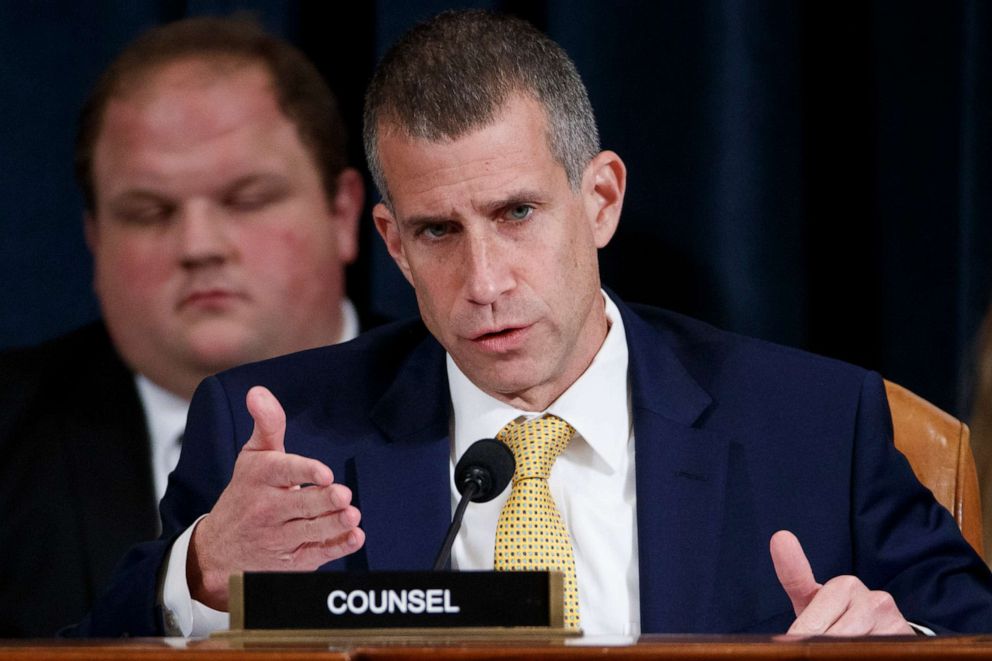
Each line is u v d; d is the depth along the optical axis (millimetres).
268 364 7566
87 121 8609
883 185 9555
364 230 8828
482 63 6441
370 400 7363
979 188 9383
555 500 6875
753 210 9430
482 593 4867
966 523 7707
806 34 9555
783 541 5629
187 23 8602
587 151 6684
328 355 7609
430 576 4863
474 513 6789
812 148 9625
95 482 8531
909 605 6719
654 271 9445
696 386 7215
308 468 5582
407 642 4559
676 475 6855
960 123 9414
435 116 6363
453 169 6336
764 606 6668
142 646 4324
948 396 9414
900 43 9539
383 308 8789
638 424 6977
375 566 6738
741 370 7332
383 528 6824
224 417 7289
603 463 6938
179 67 8578
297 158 8688
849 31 9672
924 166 9492
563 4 9445
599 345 7109
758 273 9430
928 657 4059
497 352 6512
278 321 8617
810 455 7051
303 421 7227
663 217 9469
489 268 6359
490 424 6957
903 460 7172
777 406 7184
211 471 7168
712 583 6652
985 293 9359
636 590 6703
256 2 8750
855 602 5555
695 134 9430
